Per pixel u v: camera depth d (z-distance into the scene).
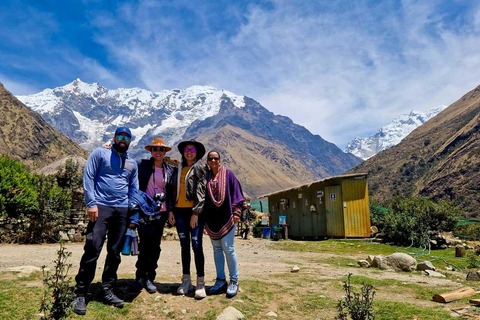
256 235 22.30
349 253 12.12
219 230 4.84
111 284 4.40
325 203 18.39
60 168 15.75
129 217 4.50
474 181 128.38
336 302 4.86
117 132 4.44
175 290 5.01
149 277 4.93
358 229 16.92
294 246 14.33
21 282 4.82
